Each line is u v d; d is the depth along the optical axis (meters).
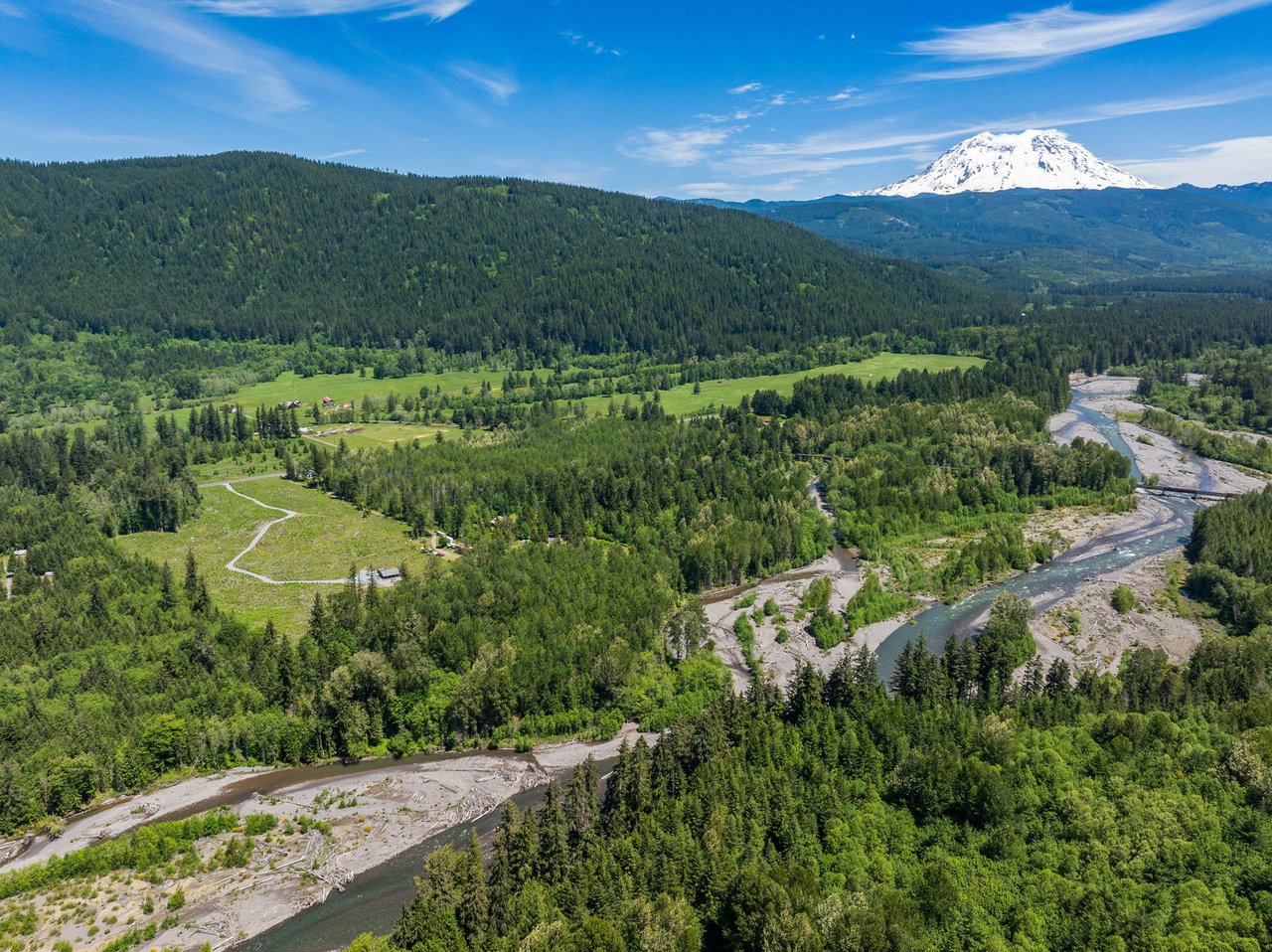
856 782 107.44
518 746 134.12
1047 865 92.25
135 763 125.38
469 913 88.56
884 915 82.44
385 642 151.12
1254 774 98.44
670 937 80.62
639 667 149.50
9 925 96.31
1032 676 140.62
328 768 130.38
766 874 87.25
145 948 94.25
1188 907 82.25
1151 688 124.19
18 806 115.81
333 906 100.81
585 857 95.19
